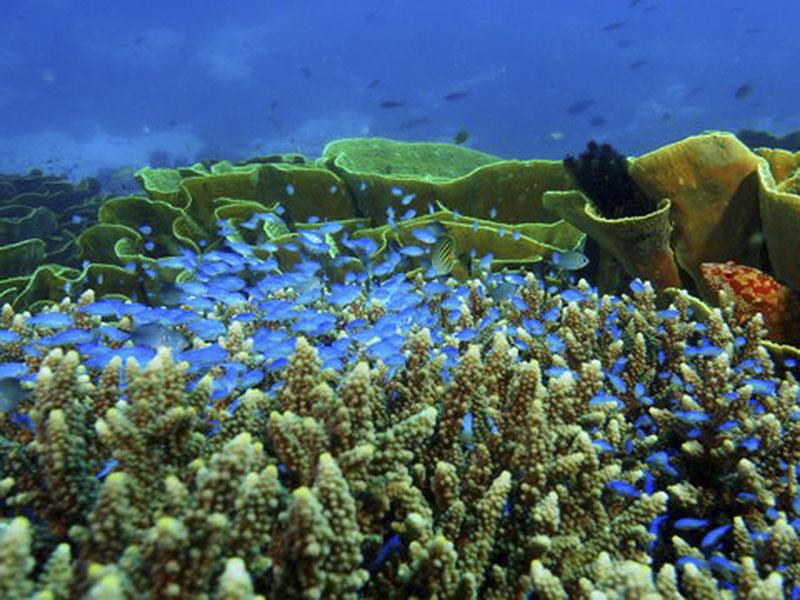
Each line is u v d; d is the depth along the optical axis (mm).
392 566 2273
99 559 1753
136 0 96312
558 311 4484
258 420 2729
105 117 70500
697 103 48688
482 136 50375
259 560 1859
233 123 64062
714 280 4836
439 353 3453
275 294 5137
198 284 4598
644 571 1947
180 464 2299
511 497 2654
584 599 2238
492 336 4254
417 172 8844
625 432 3512
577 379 3627
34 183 13961
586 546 2570
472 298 4871
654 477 3309
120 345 3896
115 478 1749
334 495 1896
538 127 50375
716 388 3408
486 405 2879
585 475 2666
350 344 3807
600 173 5445
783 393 3473
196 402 2676
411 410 2889
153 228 7863
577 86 60031
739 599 2291
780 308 4578
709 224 5180
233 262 5324
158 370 2371
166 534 1550
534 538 2297
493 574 2348
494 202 7273
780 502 3102
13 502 2189
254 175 7699
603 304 4590
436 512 2525
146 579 1637
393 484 2326
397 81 76000
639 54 68938
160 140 61812
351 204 7762
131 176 16906
